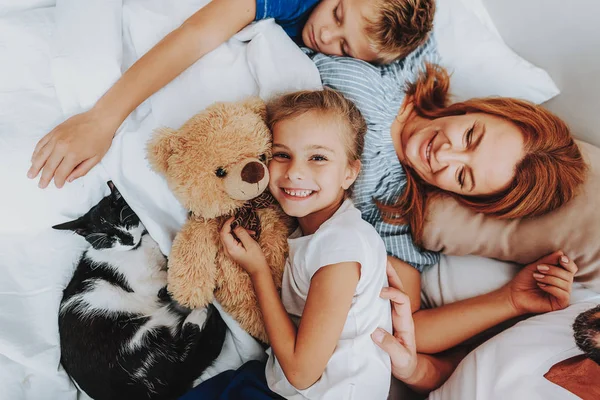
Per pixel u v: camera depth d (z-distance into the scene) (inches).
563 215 35.3
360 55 41.8
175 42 35.8
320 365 30.9
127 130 35.8
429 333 38.1
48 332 34.4
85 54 35.6
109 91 34.7
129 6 38.7
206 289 33.5
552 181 35.5
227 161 30.8
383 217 40.4
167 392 34.9
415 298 40.1
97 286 35.6
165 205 35.8
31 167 32.6
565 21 42.5
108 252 36.4
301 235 36.5
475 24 44.4
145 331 34.9
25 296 34.0
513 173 36.4
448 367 38.2
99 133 33.5
